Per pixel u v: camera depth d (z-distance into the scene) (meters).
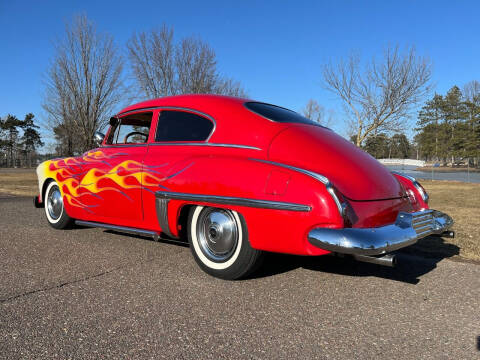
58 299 2.74
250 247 2.99
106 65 14.24
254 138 3.21
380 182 3.11
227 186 2.98
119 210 3.99
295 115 3.80
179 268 3.53
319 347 2.13
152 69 15.61
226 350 2.07
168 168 3.48
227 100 3.65
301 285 3.14
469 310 2.71
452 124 85.44
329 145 3.22
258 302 2.76
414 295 2.98
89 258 3.82
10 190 11.52
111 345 2.10
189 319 2.46
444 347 2.17
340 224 2.59
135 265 3.60
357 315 2.58
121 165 3.96
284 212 2.71
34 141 66.94
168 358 1.98
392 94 16.92
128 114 4.27
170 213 3.40
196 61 15.91
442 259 4.05
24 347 2.06
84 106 14.22
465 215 7.01
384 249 2.54
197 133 3.55
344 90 18.03
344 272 3.52
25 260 3.72
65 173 4.70
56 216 5.15
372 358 2.03
